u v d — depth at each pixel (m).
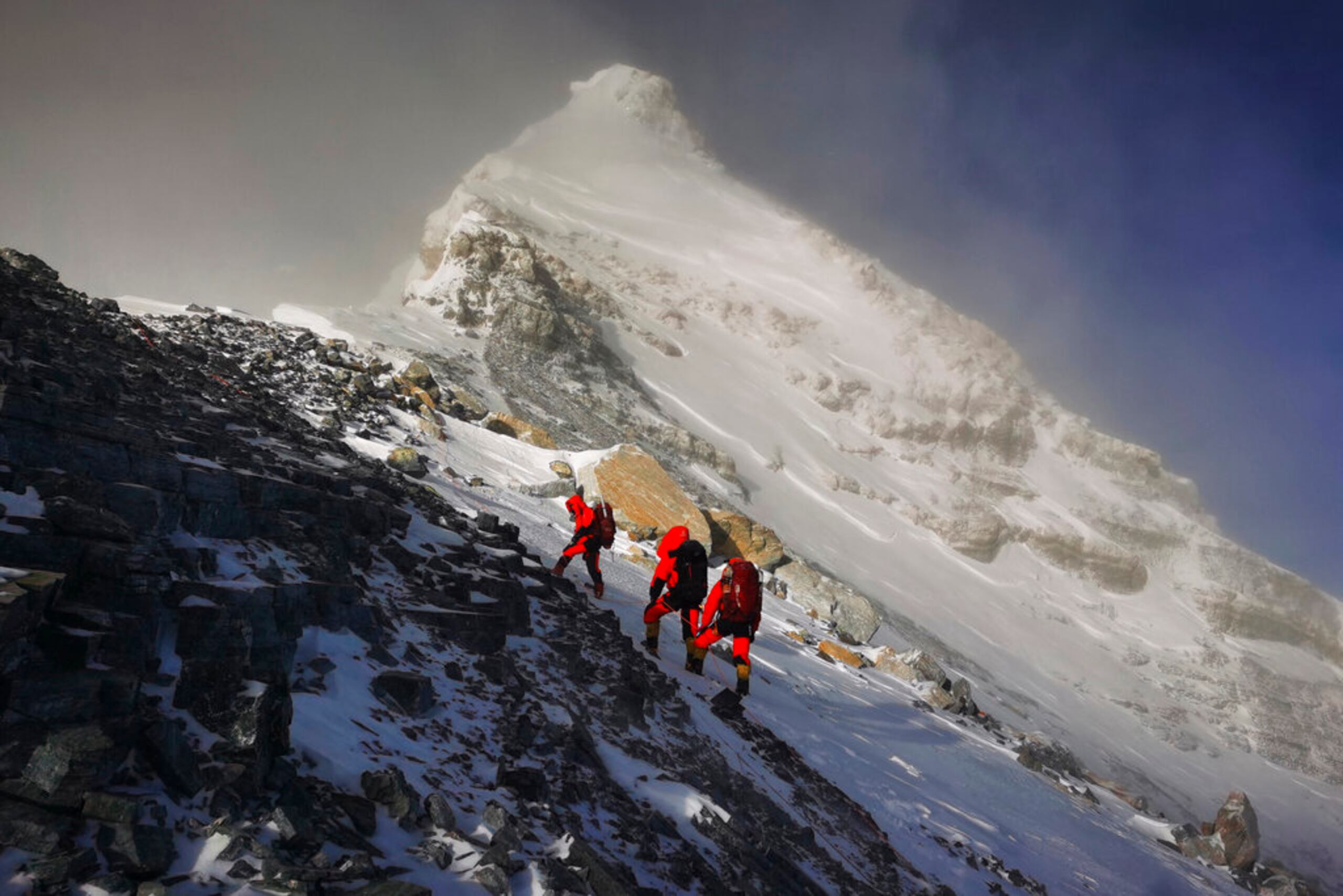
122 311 15.61
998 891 7.86
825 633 18.83
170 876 2.63
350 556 5.79
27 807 2.56
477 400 23.66
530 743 4.81
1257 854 14.80
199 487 4.66
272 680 3.52
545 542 13.43
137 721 2.93
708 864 4.77
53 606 3.05
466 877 3.32
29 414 4.13
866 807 8.27
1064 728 42.19
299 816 3.08
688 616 9.32
